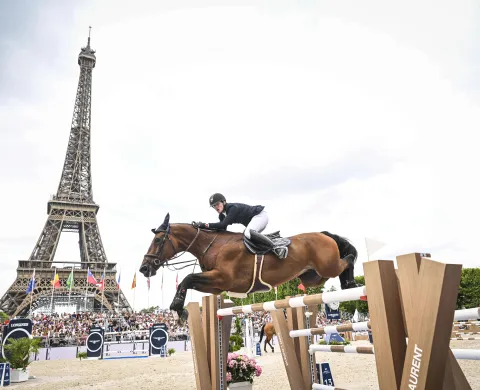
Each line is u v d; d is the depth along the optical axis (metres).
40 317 42.00
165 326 19.91
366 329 3.72
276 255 5.11
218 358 5.15
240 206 5.58
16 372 11.88
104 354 20.42
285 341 5.34
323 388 5.04
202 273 4.93
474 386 7.09
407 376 2.11
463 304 33.94
